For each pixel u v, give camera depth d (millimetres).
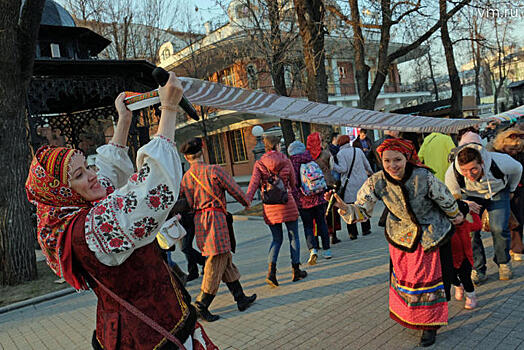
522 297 3713
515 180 3990
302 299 4391
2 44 5973
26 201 6609
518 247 4660
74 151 1468
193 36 18953
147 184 1354
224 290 5133
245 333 3744
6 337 4508
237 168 26844
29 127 8188
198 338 1669
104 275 1424
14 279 6383
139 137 9992
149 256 1514
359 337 3363
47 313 5164
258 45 14188
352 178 6867
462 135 4832
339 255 5996
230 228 4281
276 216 4859
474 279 4199
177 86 1421
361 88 13461
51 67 8188
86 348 3904
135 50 18750
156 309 1488
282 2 13234
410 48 13062
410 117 2064
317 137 6531
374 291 4332
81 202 1491
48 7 11195
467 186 4078
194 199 4109
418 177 3006
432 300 3043
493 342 3027
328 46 17328
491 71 30109
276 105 1644
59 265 1416
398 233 3172
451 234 3053
